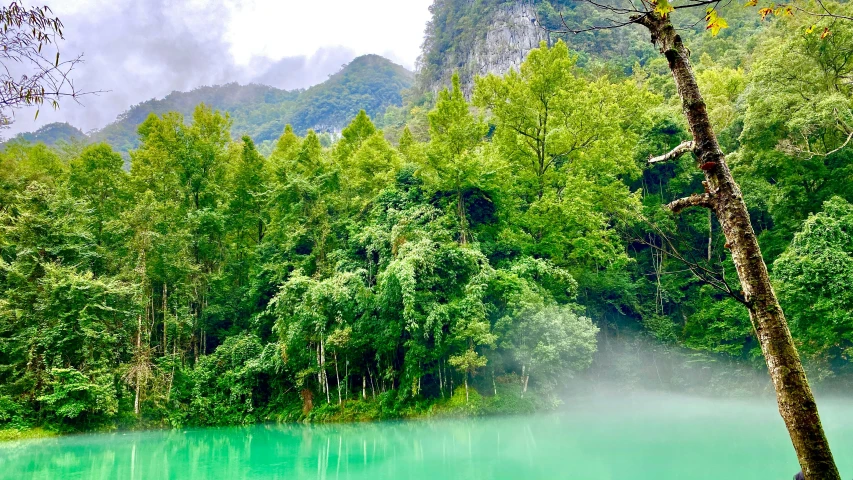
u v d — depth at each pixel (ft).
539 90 92.22
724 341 82.74
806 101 71.67
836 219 65.00
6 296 76.38
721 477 35.63
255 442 61.77
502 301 75.87
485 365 72.33
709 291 89.10
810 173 74.28
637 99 108.37
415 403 72.64
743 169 82.69
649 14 14.74
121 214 87.86
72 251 81.92
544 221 84.69
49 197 83.66
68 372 70.59
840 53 73.26
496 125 97.50
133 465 49.70
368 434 62.39
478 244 79.77
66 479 43.80
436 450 50.19
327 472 43.11
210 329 93.91
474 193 84.94
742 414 67.00
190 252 94.53
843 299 59.41
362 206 96.17
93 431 72.49
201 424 78.54
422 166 88.89
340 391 78.13
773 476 35.58
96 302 76.84
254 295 92.84
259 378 82.38
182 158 104.58
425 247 73.56
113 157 105.09
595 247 83.71
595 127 91.61
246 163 109.50
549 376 75.20
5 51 14.38
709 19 14.08
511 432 58.13
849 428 51.67
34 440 66.33
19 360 73.10
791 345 11.82
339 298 74.90
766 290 12.14
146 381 78.02
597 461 41.93
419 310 72.23
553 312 71.26
